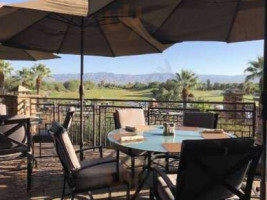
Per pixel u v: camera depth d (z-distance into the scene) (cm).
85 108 644
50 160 502
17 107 644
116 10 201
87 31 442
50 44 451
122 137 295
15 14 359
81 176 272
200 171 213
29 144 357
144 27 361
